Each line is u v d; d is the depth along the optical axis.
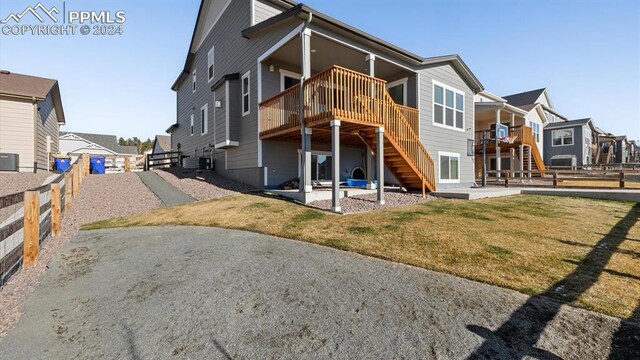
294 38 8.85
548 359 2.10
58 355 2.27
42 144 15.60
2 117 13.11
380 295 3.08
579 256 4.14
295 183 10.56
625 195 9.51
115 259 4.46
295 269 3.82
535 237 5.07
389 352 2.20
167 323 2.68
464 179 14.13
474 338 2.34
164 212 7.85
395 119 9.10
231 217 6.91
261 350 2.27
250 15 11.13
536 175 20.12
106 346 2.37
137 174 13.66
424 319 2.62
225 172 13.28
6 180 10.17
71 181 8.57
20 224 4.01
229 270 3.85
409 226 5.72
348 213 6.96
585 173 14.45
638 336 2.33
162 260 4.33
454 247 4.52
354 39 9.19
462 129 14.06
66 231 6.25
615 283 3.26
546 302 2.87
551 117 30.98
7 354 2.29
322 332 2.47
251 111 11.30
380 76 12.80
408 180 10.53
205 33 16.22
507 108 18.58
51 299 3.21
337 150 7.21
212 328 2.58
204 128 16.34
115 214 7.90
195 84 18.06
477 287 3.22
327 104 7.47
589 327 2.46
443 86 13.03
